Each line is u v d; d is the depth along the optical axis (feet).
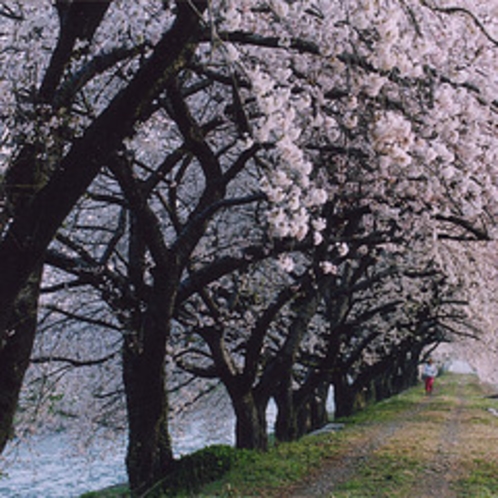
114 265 45.73
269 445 54.90
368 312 59.11
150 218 29.55
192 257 43.09
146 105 17.28
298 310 49.55
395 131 17.65
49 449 81.97
